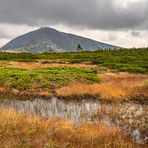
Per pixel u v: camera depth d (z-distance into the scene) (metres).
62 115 19.19
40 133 11.18
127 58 87.38
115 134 13.02
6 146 8.75
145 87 31.38
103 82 37.97
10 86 32.38
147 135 14.07
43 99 27.22
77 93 28.91
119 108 21.22
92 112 19.81
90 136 11.77
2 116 12.95
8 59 84.88
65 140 10.82
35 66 59.56
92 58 89.88
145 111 19.89
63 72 43.50
